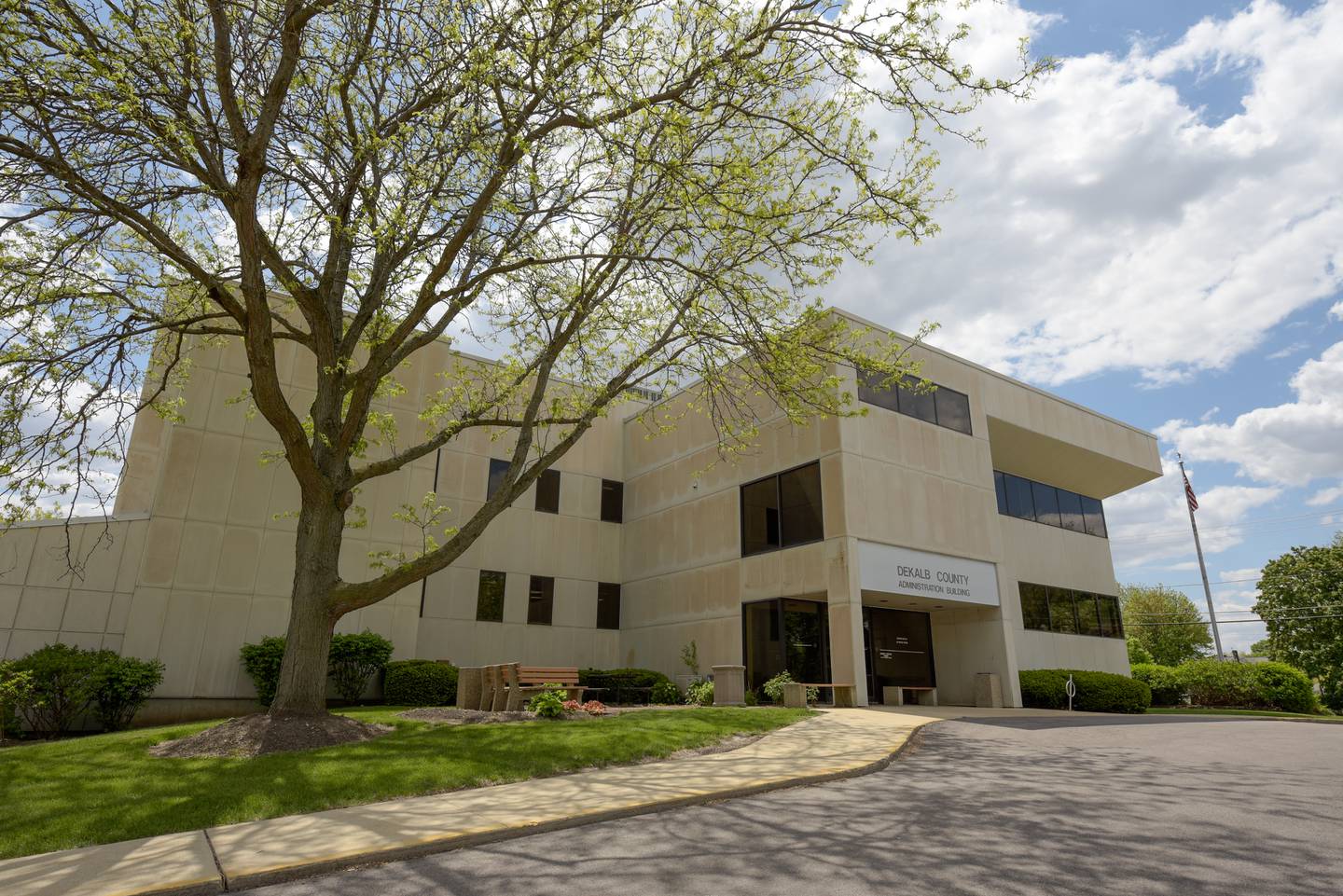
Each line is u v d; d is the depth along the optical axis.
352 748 8.77
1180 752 9.66
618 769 8.20
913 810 6.36
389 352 11.05
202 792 6.79
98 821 5.96
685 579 23.00
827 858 5.00
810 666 19.48
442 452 23.16
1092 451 26.03
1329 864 4.66
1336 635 35.12
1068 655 24.56
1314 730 12.78
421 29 9.68
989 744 10.65
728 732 10.82
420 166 10.20
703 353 12.89
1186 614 56.78
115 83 7.97
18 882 4.58
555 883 4.58
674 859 5.04
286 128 10.70
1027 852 5.05
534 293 12.91
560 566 24.70
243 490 17.39
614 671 21.81
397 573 10.53
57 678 13.83
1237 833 5.46
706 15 9.82
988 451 22.22
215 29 8.40
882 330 20.44
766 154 11.53
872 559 18.36
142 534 17.03
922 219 10.50
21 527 16.22
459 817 6.03
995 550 21.33
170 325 10.51
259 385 9.31
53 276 9.96
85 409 10.19
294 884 4.68
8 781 7.30
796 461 19.86
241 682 16.50
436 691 17.38
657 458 25.27
